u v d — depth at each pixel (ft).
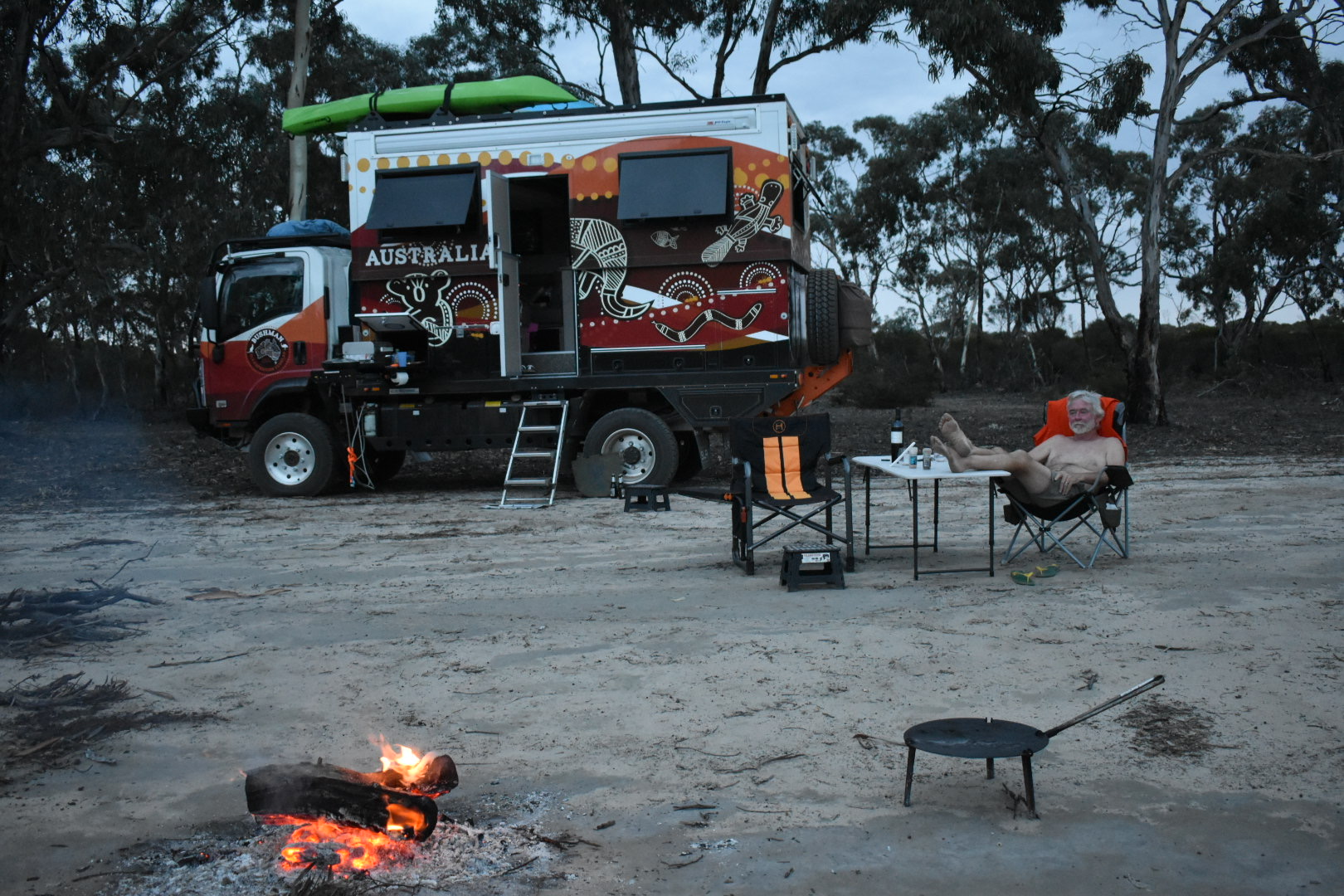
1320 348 124.47
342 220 97.66
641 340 34.76
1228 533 24.26
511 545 25.67
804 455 21.99
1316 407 83.05
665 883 8.66
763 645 15.65
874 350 149.59
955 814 9.88
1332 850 8.99
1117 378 118.62
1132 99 65.36
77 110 80.02
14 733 12.47
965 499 31.94
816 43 68.23
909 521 27.76
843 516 28.94
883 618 17.13
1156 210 63.87
